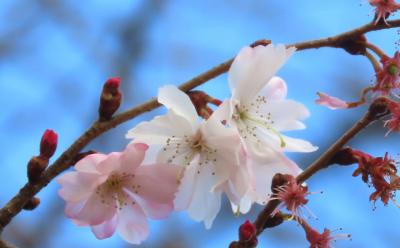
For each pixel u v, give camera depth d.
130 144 0.46
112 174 0.47
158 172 0.47
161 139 0.47
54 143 0.46
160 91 0.46
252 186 0.47
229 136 0.47
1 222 0.46
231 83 0.47
